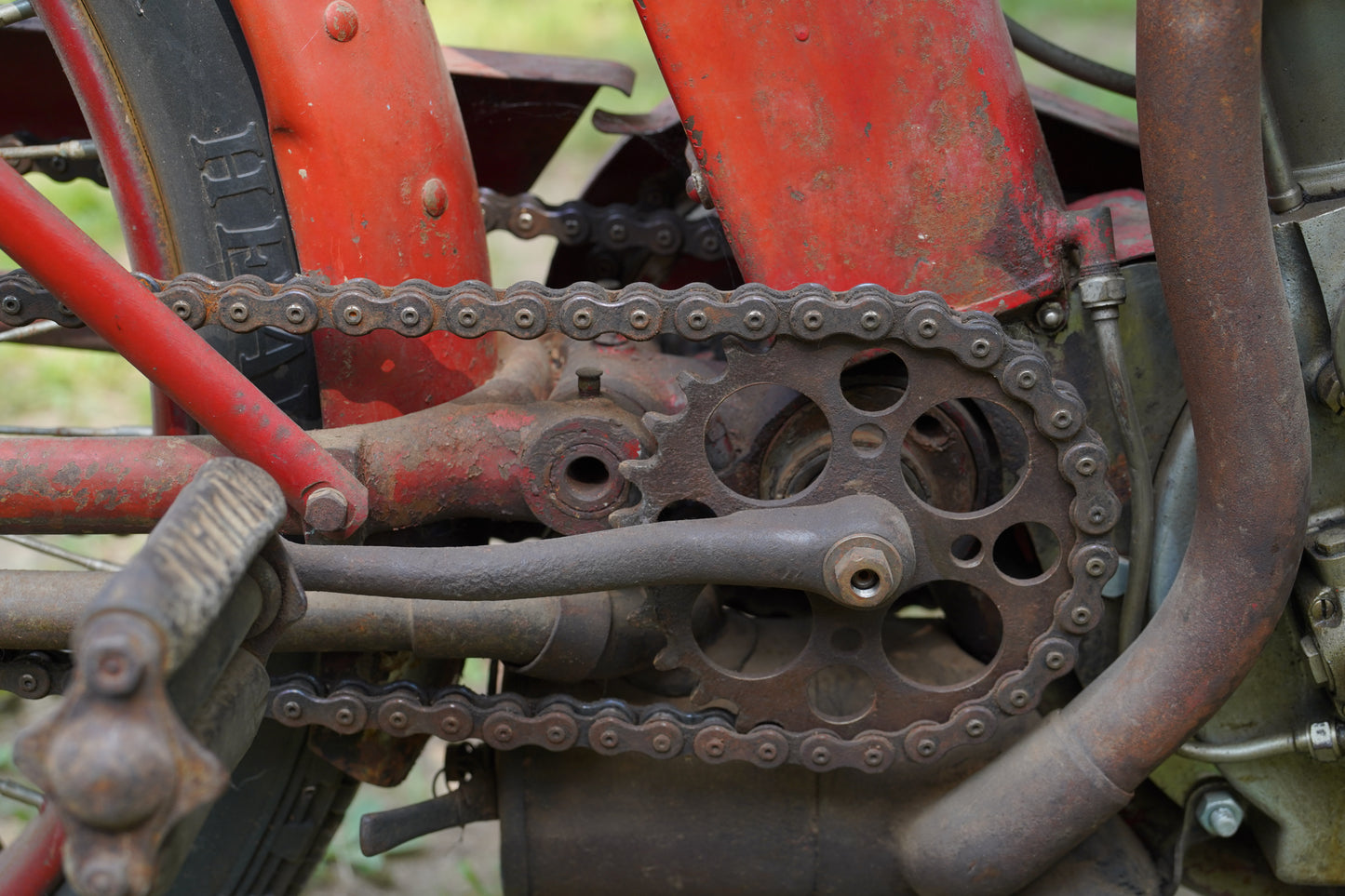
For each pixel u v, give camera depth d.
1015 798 1.43
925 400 1.37
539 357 1.73
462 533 1.67
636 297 1.35
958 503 1.52
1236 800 1.62
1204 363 1.27
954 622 1.74
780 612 1.80
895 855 1.59
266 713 1.50
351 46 1.39
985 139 1.37
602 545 1.33
